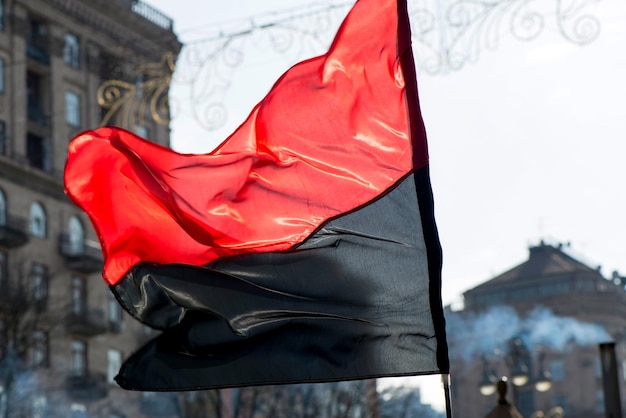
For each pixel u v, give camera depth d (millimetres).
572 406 104750
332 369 8875
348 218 9047
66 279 57031
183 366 9023
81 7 58625
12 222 54250
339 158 9094
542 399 105000
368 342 8883
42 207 56688
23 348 50406
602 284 106250
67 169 9180
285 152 9164
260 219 9141
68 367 55062
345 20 9109
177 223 9211
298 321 9000
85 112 59281
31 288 52906
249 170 9203
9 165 54906
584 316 104875
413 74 9016
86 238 58594
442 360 8750
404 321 8883
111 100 21375
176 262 9211
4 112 55938
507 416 13195
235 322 9039
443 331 8820
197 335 9070
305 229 9102
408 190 8984
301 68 9195
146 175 9172
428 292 8875
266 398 53281
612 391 16672
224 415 54062
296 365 8891
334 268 9016
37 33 58500
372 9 9094
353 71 9109
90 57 58562
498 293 105438
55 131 58125
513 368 38438
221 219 9164
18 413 47125
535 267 107312
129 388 9062
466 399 102438
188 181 9211
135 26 59219
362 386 51094
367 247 9008
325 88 9141
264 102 9203
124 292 9242
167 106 20609
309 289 9016
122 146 9141
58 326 54625
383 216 8992
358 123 9094
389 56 9062
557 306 104625
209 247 9195
